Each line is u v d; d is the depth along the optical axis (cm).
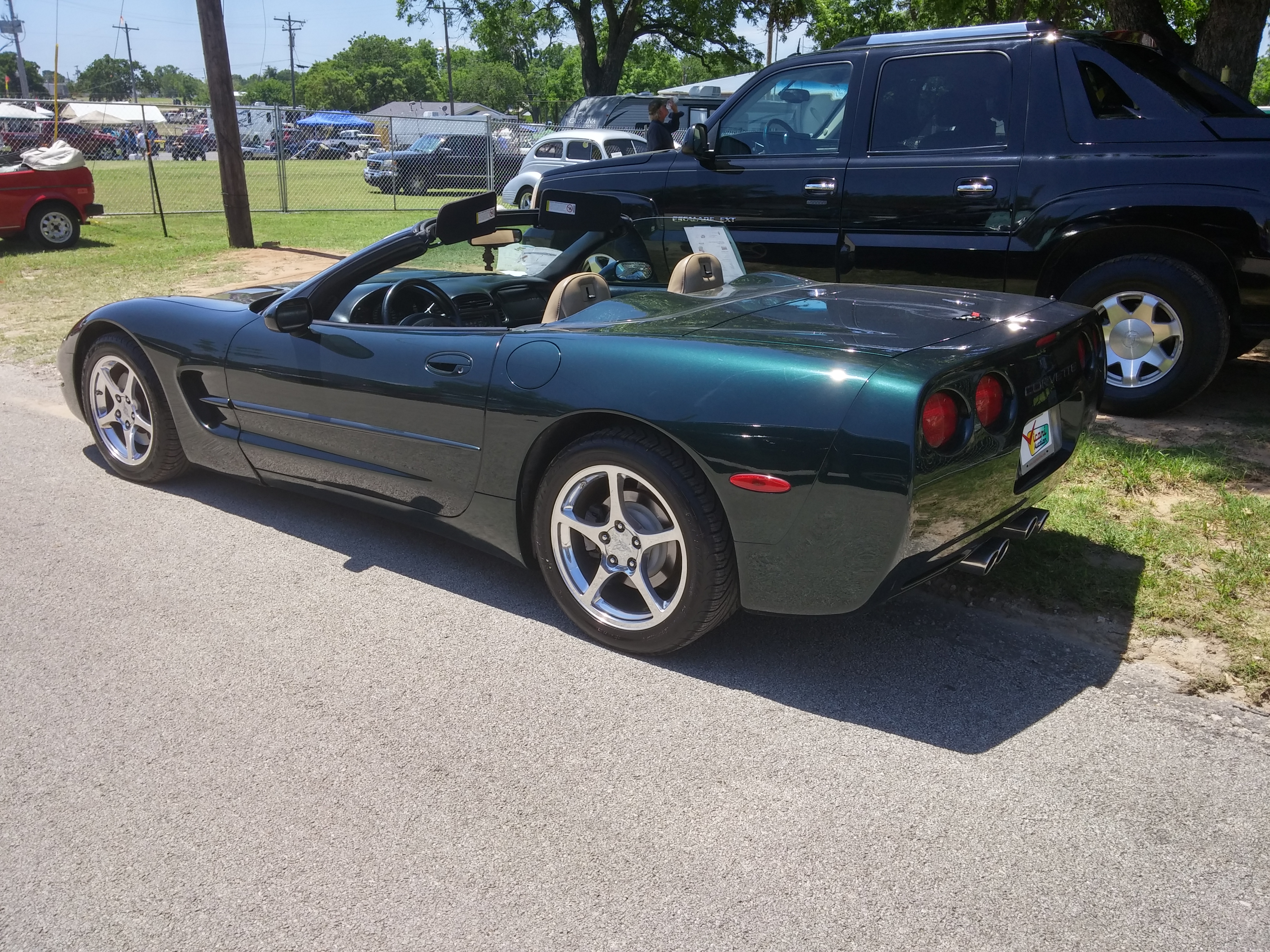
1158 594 321
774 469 250
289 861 214
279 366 371
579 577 304
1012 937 189
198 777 244
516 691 281
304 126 2759
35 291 1019
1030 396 273
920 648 299
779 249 573
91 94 15062
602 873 208
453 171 2167
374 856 215
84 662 299
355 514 422
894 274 541
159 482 455
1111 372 501
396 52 13288
